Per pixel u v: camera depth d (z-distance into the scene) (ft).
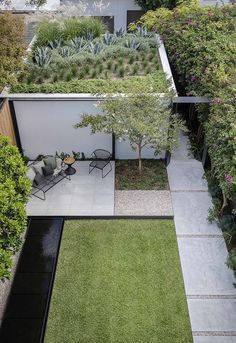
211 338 25.05
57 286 27.96
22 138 37.55
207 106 34.22
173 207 33.91
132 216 32.89
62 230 32.01
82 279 28.40
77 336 25.12
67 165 37.65
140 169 36.68
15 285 28.02
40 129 36.86
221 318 26.17
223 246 30.76
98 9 55.57
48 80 37.91
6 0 48.34
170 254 30.14
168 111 32.68
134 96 32.19
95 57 40.83
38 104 35.01
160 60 41.29
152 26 45.93
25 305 26.78
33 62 40.42
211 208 33.55
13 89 35.17
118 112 32.09
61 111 35.55
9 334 25.17
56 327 25.58
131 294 27.43
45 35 42.86
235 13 43.68
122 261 29.58
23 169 25.12
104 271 28.91
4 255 21.44
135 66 39.65
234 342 24.85
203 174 37.04
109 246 30.71
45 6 49.49
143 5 53.01
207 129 32.12
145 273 28.78
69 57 40.45
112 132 34.68
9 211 23.03
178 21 43.52
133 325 25.66
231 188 27.53
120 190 35.58
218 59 34.53
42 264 29.40
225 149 28.30
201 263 29.55
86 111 35.58
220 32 39.52
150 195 35.06
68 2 51.67
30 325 25.62
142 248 30.55
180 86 41.75
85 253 30.19
